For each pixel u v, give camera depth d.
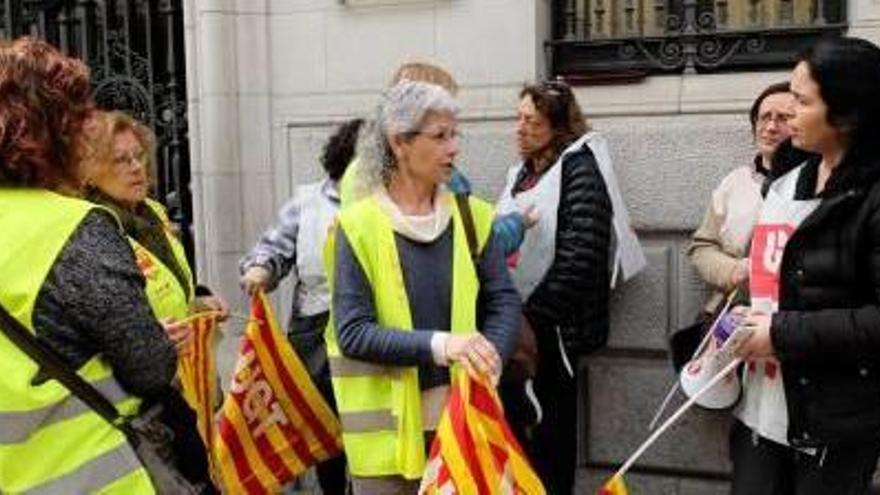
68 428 2.13
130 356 2.14
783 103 3.65
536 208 3.97
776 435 2.88
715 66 4.52
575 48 4.75
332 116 5.01
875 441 2.78
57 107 2.16
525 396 3.75
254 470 3.59
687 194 4.40
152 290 3.37
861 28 4.25
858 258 2.69
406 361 2.88
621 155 4.50
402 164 3.04
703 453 4.46
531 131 4.04
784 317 2.70
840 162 2.74
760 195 3.76
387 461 3.02
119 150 3.40
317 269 3.96
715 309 3.93
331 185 4.02
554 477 4.11
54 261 2.08
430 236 3.02
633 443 4.59
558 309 3.89
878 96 2.68
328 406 3.74
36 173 2.14
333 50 5.01
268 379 3.64
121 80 5.75
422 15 4.82
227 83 5.14
